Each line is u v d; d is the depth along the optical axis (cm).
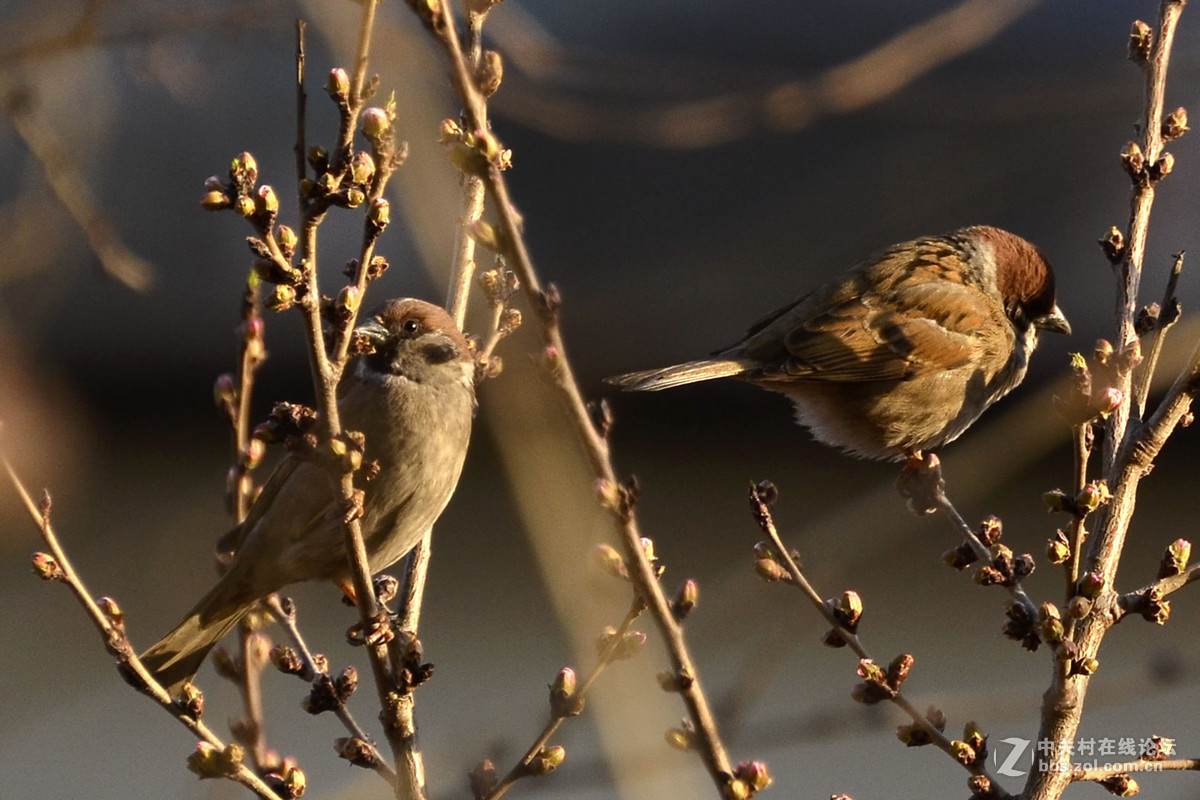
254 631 688
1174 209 1714
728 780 479
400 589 750
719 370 1006
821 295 1043
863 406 1020
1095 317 1756
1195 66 1130
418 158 845
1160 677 663
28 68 1042
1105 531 596
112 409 1816
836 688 1452
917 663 1519
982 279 1049
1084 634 571
